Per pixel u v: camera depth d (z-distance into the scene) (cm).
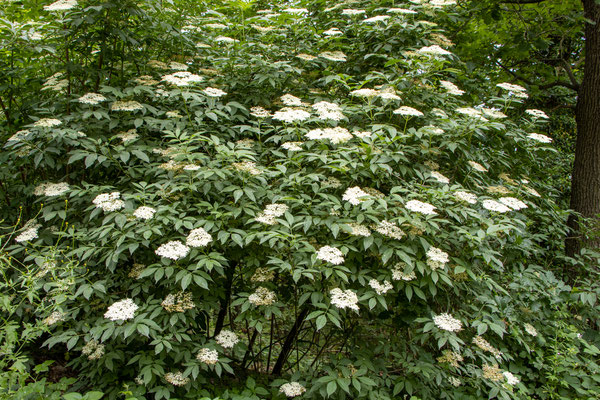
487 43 592
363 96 358
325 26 469
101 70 378
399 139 335
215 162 297
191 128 352
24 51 384
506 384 300
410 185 320
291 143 320
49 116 370
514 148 438
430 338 361
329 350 415
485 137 385
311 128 378
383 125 321
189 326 309
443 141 342
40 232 341
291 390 283
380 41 421
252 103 398
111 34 376
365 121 382
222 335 299
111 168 352
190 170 300
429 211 270
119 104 329
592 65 575
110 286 304
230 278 363
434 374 306
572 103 847
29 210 400
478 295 338
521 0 598
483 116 364
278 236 264
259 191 313
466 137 364
